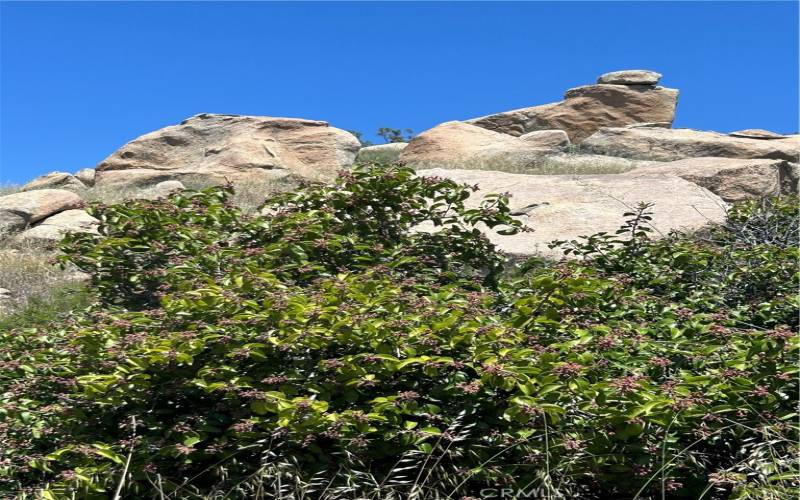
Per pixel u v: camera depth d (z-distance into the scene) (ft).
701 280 21.75
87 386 14.21
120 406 15.16
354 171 23.24
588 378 14.65
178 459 14.20
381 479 13.82
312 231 20.74
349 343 14.73
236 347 14.53
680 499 13.71
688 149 76.23
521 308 16.42
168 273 19.69
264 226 22.25
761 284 21.17
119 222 22.12
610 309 18.80
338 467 13.79
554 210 36.32
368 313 15.06
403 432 13.60
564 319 16.84
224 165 75.05
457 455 13.69
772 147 74.33
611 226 34.14
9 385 17.46
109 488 13.55
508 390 13.74
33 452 15.39
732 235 27.61
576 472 13.43
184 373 14.79
